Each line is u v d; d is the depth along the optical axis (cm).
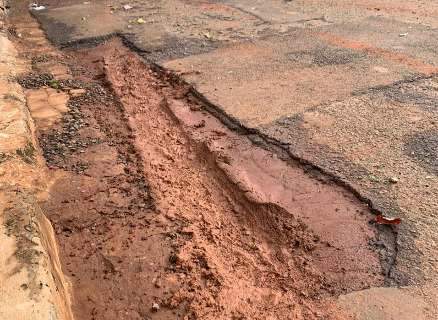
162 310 304
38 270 240
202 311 299
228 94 533
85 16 845
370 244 333
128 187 413
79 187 414
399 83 527
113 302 311
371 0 819
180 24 767
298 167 414
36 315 216
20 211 276
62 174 431
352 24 713
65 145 474
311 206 371
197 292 313
